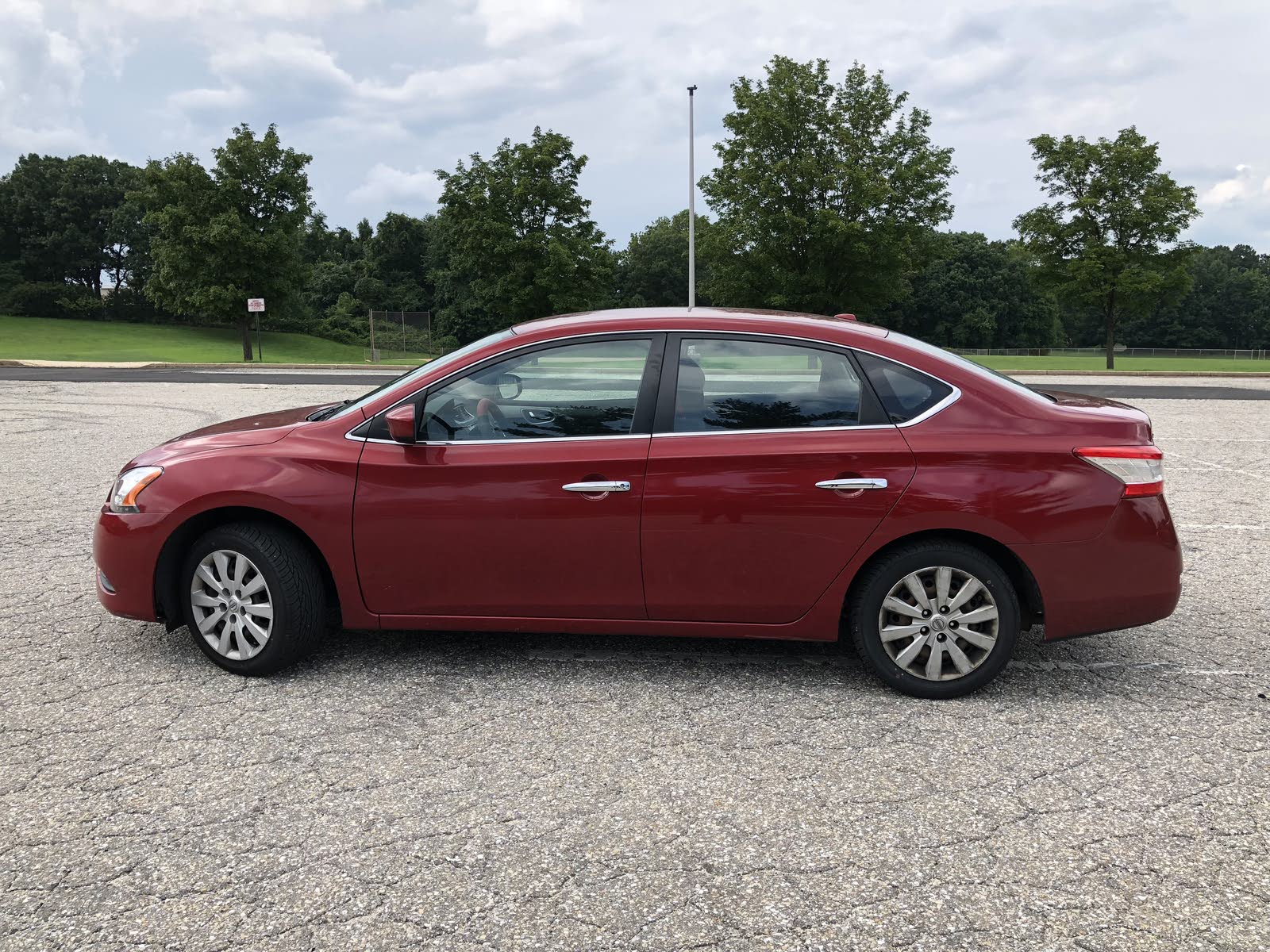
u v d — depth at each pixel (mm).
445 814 2906
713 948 2266
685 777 3152
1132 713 3686
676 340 3889
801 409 3787
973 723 3590
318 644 4285
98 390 20281
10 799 2992
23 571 5801
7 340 60156
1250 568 5945
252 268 40406
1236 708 3746
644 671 4141
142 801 2979
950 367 3824
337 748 3365
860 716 3650
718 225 35562
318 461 3916
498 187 41750
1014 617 3719
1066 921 2369
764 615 3820
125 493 4070
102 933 2326
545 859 2652
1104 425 3734
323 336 92250
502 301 43125
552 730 3525
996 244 107062
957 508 3635
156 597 4121
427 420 3928
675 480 3744
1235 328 118188
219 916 2393
